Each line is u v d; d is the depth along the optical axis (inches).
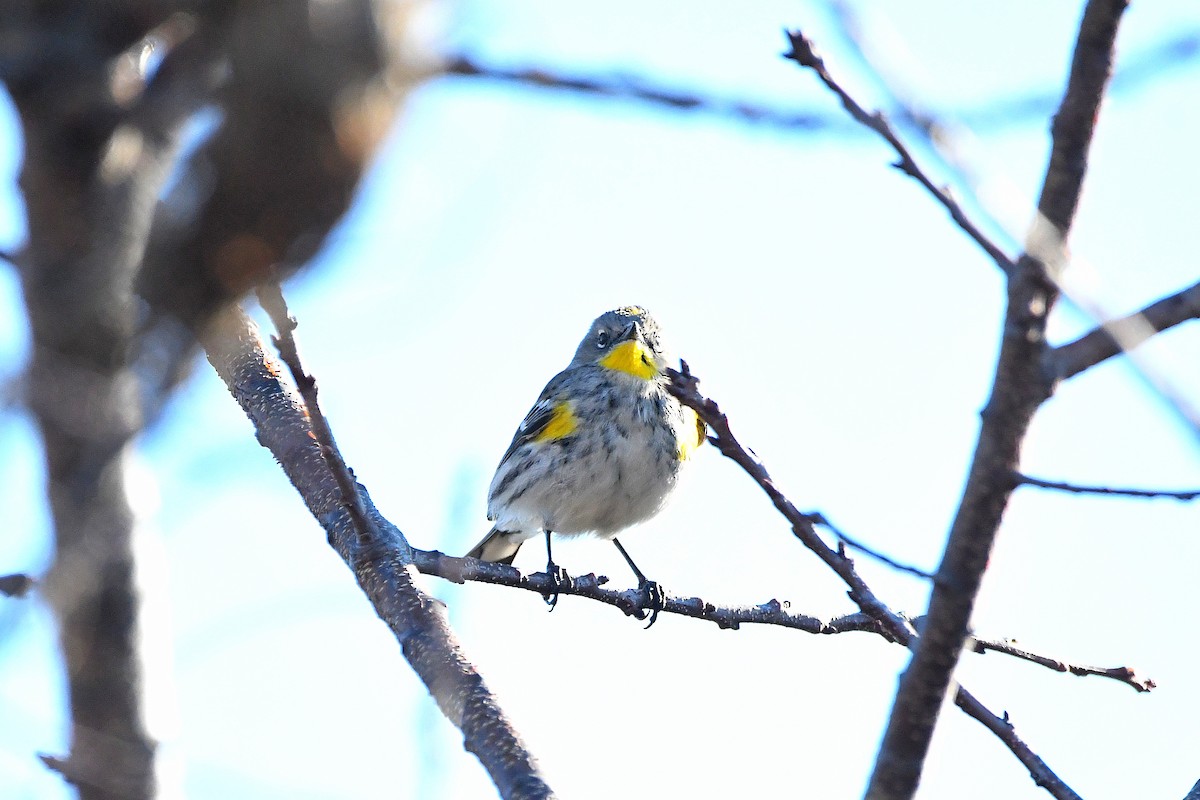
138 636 196.2
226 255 135.0
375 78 128.7
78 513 162.9
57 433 149.4
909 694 260.2
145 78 132.6
